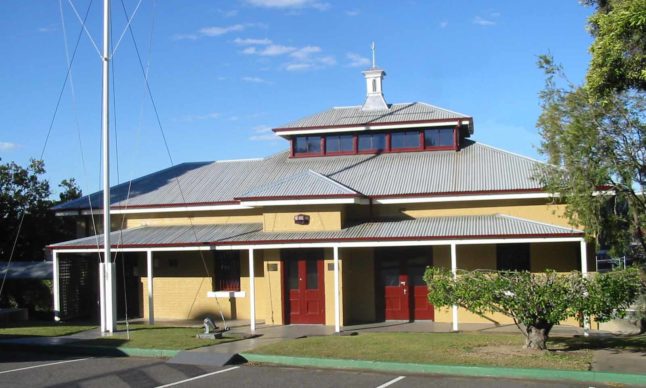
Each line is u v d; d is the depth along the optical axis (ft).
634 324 58.03
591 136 54.54
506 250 68.49
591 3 58.13
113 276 61.87
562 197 60.44
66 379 42.22
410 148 83.35
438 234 62.64
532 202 68.80
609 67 45.11
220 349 51.39
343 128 83.51
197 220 80.38
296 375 42.65
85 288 82.33
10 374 44.11
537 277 45.39
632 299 45.39
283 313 70.13
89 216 84.64
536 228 62.34
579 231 59.77
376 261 71.92
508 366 41.63
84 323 73.67
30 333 62.23
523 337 54.03
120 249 71.51
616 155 55.42
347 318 69.97
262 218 77.87
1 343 56.24
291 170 83.71
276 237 66.85
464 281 46.47
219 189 82.07
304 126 84.84
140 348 52.31
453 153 81.20
